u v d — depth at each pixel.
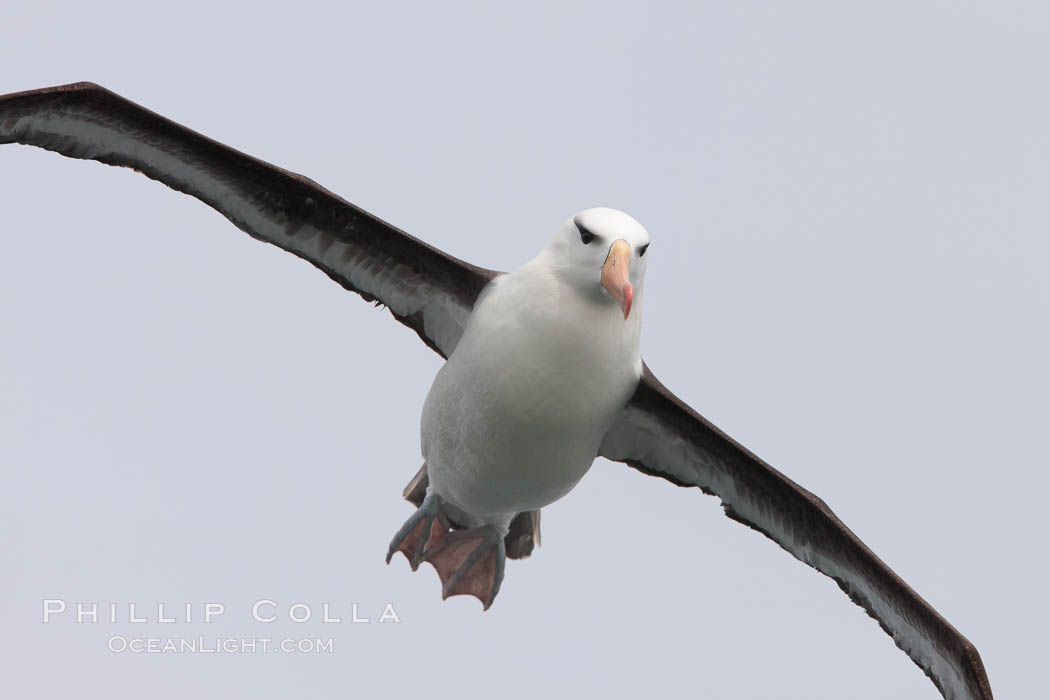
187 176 13.24
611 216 12.62
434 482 14.26
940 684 13.03
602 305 12.73
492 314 13.00
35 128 12.52
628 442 14.21
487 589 14.96
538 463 13.36
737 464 13.83
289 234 13.69
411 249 13.59
